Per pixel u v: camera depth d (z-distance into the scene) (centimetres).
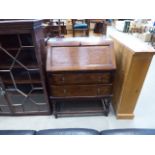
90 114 179
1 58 150
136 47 133
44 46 154
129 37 185
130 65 131
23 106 174
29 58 149
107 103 169
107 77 144
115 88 176
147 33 443
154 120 171
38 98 171
